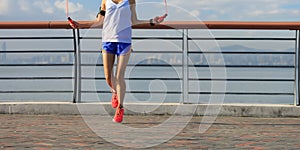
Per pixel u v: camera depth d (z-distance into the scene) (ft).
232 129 15.40
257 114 18.34
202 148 12.24
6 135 14.05
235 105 18.40
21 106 18.95
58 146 12.36
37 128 15.42
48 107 18.88
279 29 18.12
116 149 12.11
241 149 12.07
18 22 18.85
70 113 18.79
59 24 18.72
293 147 12.35
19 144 12.59
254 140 13.39
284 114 18.24
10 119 17.54
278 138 13.75
